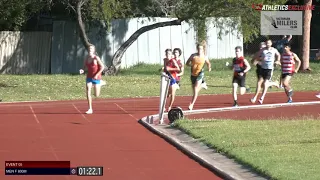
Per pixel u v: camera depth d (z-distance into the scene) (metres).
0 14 61.44
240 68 37.91
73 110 37.88
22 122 32.50
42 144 25.88
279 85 43.31
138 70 63.78
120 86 50.88
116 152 24.14
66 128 30.39
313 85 52.16
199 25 60.00
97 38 64.69
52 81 53.25
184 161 22.44
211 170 20.81
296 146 22.94
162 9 62.50
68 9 62.56
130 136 28.03
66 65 65.00
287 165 19.62
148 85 52.03
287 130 26.61
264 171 18.95
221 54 69.19
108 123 32.19
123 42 65.50
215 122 29.52
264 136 25.14
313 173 18.44
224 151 22.66
